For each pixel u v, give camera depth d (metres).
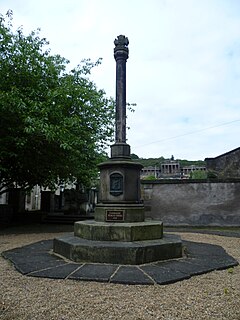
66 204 16.94
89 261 5.24
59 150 10.80
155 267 4.93
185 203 13.58
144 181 14.02
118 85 7.02
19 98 9.20
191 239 9.18
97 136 13.08
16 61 10.07
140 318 3.05
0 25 10.45
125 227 5.73
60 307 3.31
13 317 3.06
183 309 3.29
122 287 4.02
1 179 12.89
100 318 3.04
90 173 12.59
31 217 16.23
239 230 12.06
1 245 7.65
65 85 10.80
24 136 9.90
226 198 13.23
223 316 3.12
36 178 13.24
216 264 5.23
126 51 7.12
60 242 5.92
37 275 4.49
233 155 22.00
